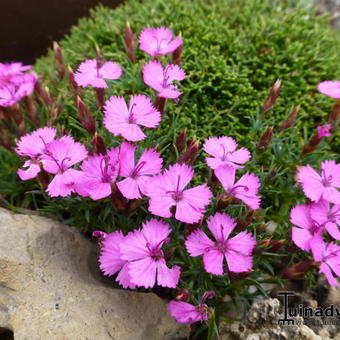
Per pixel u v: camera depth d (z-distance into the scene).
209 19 0.33
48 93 0.26
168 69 0.21
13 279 0.19
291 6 0.39
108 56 0.31
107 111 0.19
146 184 0.18
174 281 0.17
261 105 0.28
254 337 0.19
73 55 0.32
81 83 0.21
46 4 0.37
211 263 0.17
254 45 0.32
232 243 0.18
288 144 0.26
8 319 0.18
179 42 0.23
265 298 0.22
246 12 0.35
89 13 0.38
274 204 0.25
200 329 0.20
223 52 0.31
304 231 0.19
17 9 0.36
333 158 0.26
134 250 0.17
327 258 0.18
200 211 0.18
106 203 0.23
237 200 0.20
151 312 0.19
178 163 0.20
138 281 0.17
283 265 0.24
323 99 0.30
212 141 0.20
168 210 0.18
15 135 0.26
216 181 0.21
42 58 0.36
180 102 0.27
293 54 0.31
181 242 0.21
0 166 0.26
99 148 0.20
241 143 0.27
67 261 0.20
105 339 0.18
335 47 0.35
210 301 0.22
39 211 0.24
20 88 0.24
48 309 0.18
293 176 0.25
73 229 0.22
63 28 0.38
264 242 0.20
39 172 0.20
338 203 0.19
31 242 0.20
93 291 0.19
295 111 0.24
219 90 0.29
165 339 0.19
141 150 0.22
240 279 0.20
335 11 0.42
